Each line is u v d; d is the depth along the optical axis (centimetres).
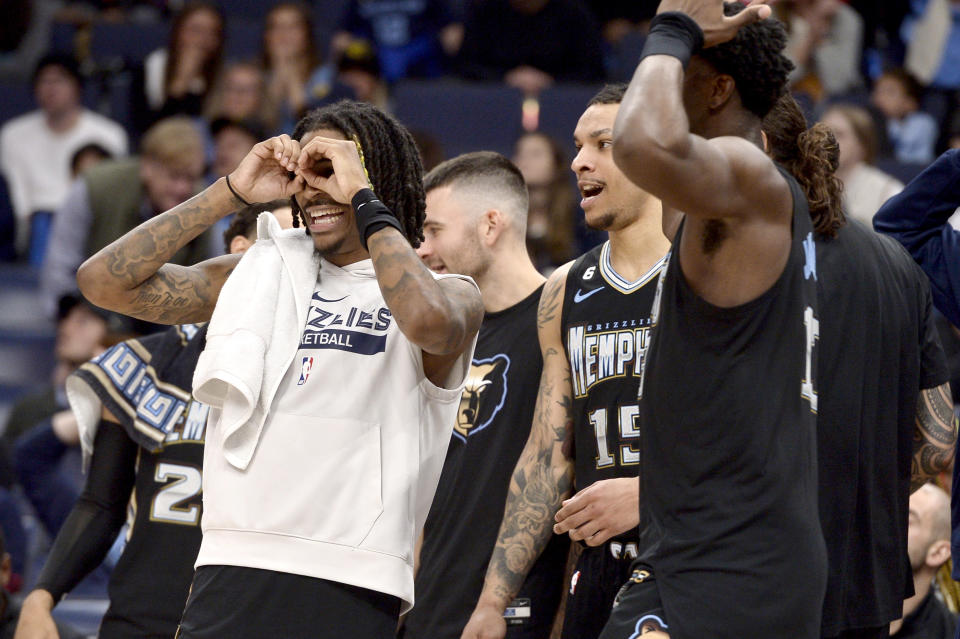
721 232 725
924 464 970
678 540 756
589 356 1050
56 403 1978
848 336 830
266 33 2900
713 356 743
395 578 812
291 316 841
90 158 2667
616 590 1012
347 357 827
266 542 798
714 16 733
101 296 863
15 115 3078
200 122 2670
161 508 1133
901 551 880
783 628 727
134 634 1116
